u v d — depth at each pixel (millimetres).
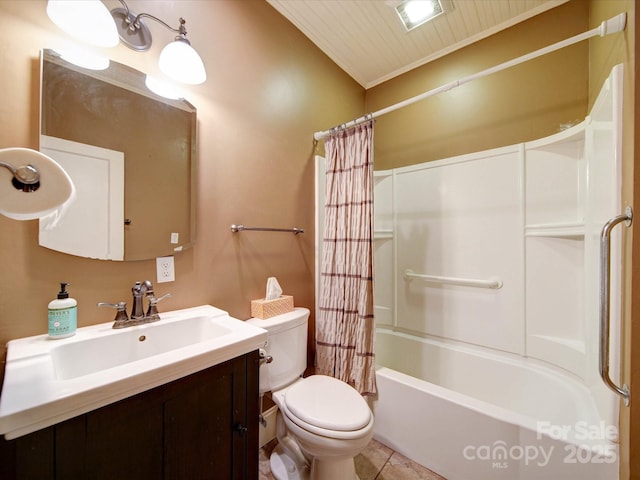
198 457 771
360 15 1708
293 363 1440
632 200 809
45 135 871
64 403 547
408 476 1311
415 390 1400
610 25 953
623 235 882
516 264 1718
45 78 873
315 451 1070
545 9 1659
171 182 1176
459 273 1937
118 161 1031
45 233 872
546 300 1615
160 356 731
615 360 906
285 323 1396
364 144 1563
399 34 1871
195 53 1111
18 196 635
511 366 1681
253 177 1506
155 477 684
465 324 1913
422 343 2047
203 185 1284
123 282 1040
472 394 1802
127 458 638
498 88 1818
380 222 2357
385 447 1505
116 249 1021
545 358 1591
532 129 1690
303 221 1812
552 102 1632
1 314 800
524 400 1601
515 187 1729
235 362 864
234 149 1415
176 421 724
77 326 930
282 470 1301
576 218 1521
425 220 2105
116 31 932
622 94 907
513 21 1755
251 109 1501
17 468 507
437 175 2053
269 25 1612
